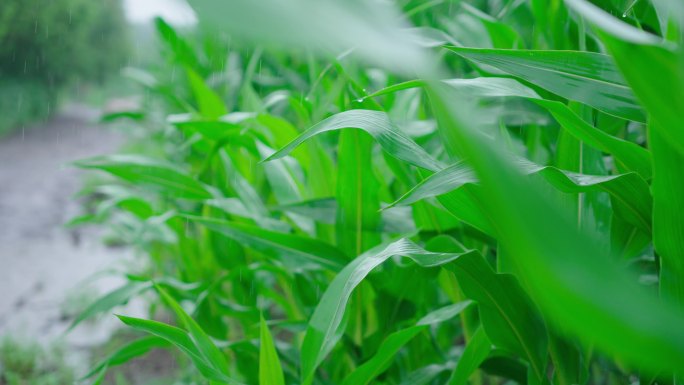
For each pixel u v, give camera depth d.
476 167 0.36
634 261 1.99
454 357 2.25
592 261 0.37
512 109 2.14
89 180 9.65
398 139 1.67
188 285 2.62
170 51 5.30
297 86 3.64
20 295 5.34
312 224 2.44
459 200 1.74
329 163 2.33
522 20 2.62
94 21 23.20
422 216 2.06
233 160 2.58
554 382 1.91
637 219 1.74
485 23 2.27
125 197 2.99
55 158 13.11
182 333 1.77
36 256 6.47
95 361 3.92
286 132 2.40
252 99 2.81
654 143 1.53
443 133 1.68
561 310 0.37
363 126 1.66
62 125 18.73
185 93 5.55
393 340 1.84
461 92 1.71
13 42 18.77
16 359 3.84
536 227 0.36
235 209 2.46
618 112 1.59
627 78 0.92
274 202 3.03
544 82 1.60
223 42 4.36
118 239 6.73
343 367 2.43
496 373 2.11
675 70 0.86
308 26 0.29
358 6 0.33
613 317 0.37
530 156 2.23
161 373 3.64
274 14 0.27
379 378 2.19
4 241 7.00
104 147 14.74
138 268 4.46
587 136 1.69
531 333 1.82
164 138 5.18
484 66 2.10
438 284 2.41
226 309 2.60
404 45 0.36
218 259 2.71
